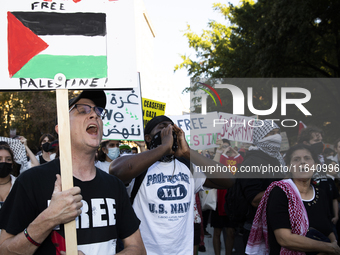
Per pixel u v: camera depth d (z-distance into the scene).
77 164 1.72
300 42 12.79
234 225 4.61
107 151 4.52
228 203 3.24
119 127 4.53
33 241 1.43
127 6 1.72
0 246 1.49
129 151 5.59
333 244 2.34
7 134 18.44
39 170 1.68
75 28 1.66
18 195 1.57
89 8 1.68
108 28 1.69
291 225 2.40
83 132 1.71
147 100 5.75
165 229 2.46
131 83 1.66
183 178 2.64
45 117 18.28
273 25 13.10
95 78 1.64
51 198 1.52
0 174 3.31
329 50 13.78
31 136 18.98
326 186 3.38
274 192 2.50
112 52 1.67
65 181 1.50
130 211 1.87
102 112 1.81
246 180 3.07
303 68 15.36
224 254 5.18
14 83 1.58
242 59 16.81
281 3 12.17
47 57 1.62
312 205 2.56
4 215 1.57
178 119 5.37
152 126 2.93
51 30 1.64
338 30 12.79
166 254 2.43
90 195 1.69
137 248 1.78
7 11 1.62
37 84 1.60
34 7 1.64
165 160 2.67
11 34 1.60
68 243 1.47
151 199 2.50
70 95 11.91
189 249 2.54
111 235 1.68
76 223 1.62
